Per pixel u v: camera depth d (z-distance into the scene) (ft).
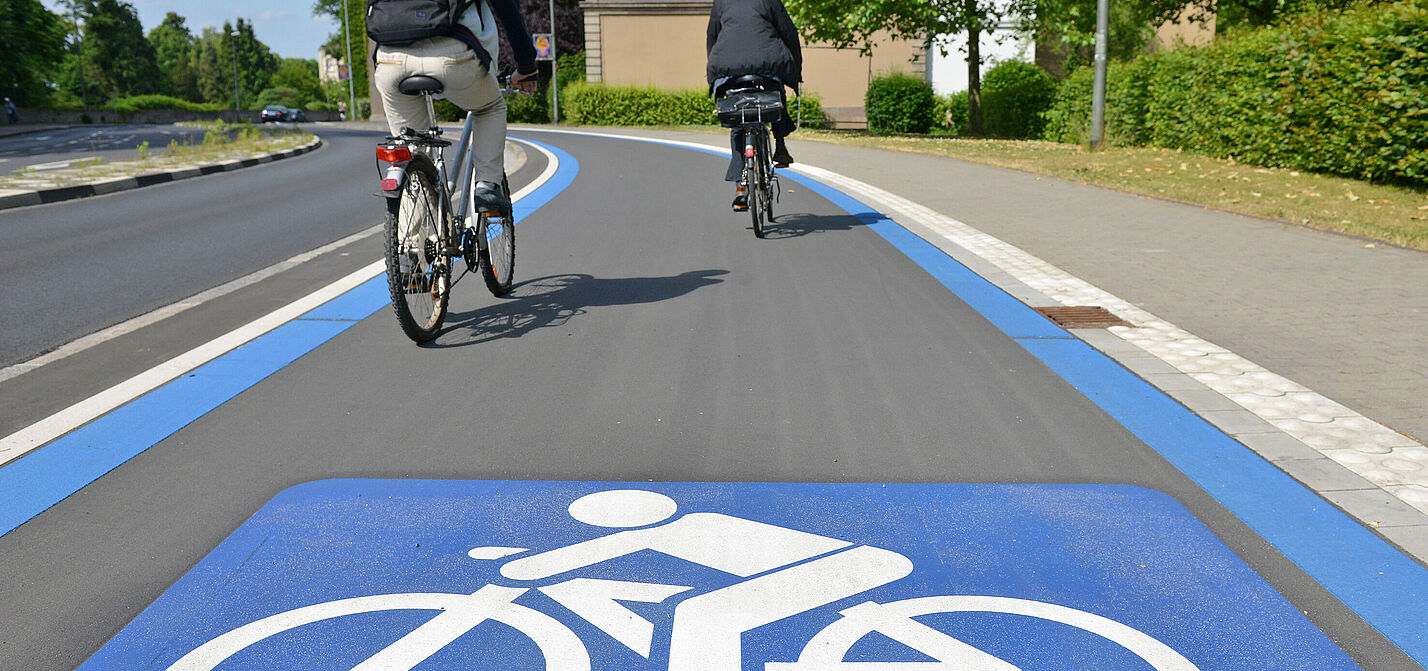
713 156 57.31
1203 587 7.81
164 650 6.99
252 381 13.52
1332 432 11.22
